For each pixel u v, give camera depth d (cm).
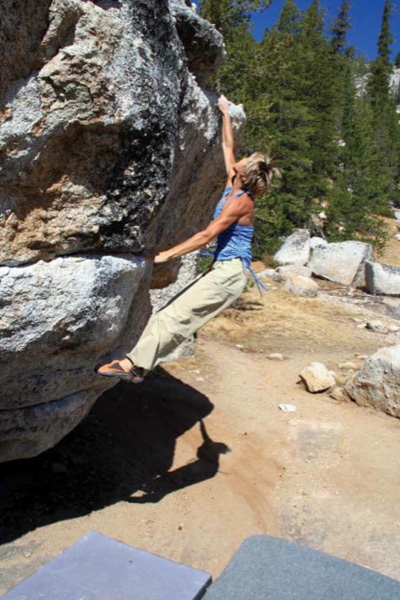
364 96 6562
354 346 1127
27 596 223
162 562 241
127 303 410
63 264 362
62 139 335
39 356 377
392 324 1319
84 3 321
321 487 594
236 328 1163
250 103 1327
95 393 464
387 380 756
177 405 748
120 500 538
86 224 361
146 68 352
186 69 397
